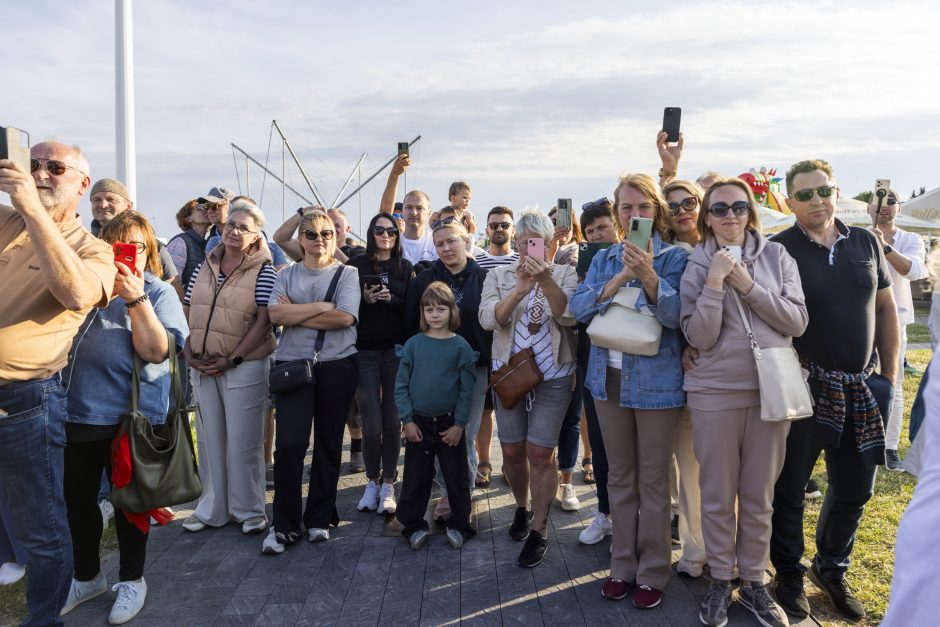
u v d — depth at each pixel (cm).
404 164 562
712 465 303
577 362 412
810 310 309
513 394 361
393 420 455
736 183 305
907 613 129
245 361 418
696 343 299
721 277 290
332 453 413
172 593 344
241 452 420
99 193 443
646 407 312
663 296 308
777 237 330
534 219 365
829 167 310
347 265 429
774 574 349
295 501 397
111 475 326
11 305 260
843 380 306
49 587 277
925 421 138
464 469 401
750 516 304
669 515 327
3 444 264
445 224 443
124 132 654
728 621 305
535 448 368
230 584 353
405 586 348
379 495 461
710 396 301
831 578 322
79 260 254
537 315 372
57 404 278
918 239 547
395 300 452
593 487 499
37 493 271
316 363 409
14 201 229
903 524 136
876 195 541
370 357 452
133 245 302
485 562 375
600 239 389
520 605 326
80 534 331
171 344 326
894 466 495
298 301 414
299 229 421
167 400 325
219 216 540
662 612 318
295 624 312
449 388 394
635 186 335
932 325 149
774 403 282
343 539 410
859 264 307
